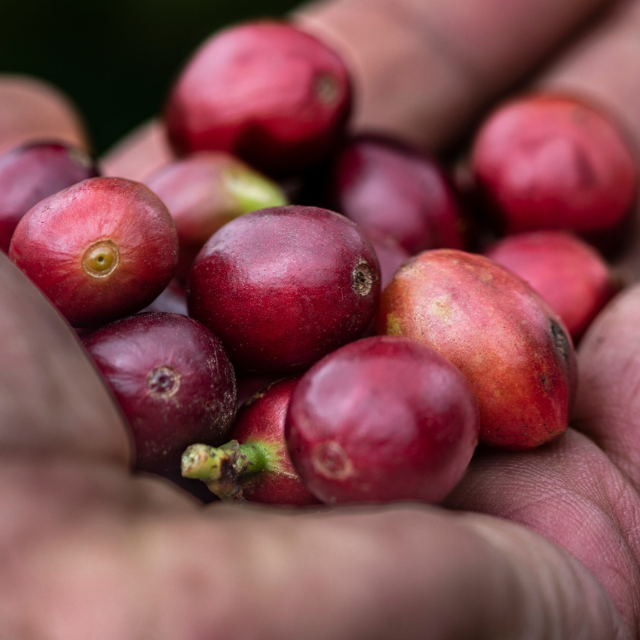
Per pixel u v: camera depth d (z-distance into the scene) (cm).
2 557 11
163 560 11
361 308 14
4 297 11
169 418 13
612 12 29
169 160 22
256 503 13
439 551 11
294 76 18
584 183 19
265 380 14
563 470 14
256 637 11
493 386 14
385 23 28
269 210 14
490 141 19
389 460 12
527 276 17
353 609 11
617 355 16
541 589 12
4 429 11
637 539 14
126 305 13
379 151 18
